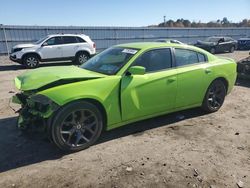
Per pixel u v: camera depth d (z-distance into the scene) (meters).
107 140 4.52
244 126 5.24
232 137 4.71
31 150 4.18
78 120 4.00
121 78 4.31
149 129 5.01
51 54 15.60
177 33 32.88
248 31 40.03
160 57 4.85
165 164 3.77
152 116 4.84
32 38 22.50
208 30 35.75
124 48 5.01
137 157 3.96
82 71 4.52
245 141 4.57
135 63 4.52
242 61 9.68
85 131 4.16
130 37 28.48
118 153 4.08
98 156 3.98
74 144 4.05
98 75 4.28
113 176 3.48
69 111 3.85
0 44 21.16
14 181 3.38
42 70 4.59
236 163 3.83
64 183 3.34
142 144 4.39
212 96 5.79
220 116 5.78
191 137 4.69
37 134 3.95
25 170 3.62
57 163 3.79
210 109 5.82
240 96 7.60
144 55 4.65
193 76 5.18
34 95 3.84
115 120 4.36
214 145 4.39
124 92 4.31
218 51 24.67
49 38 15.58
